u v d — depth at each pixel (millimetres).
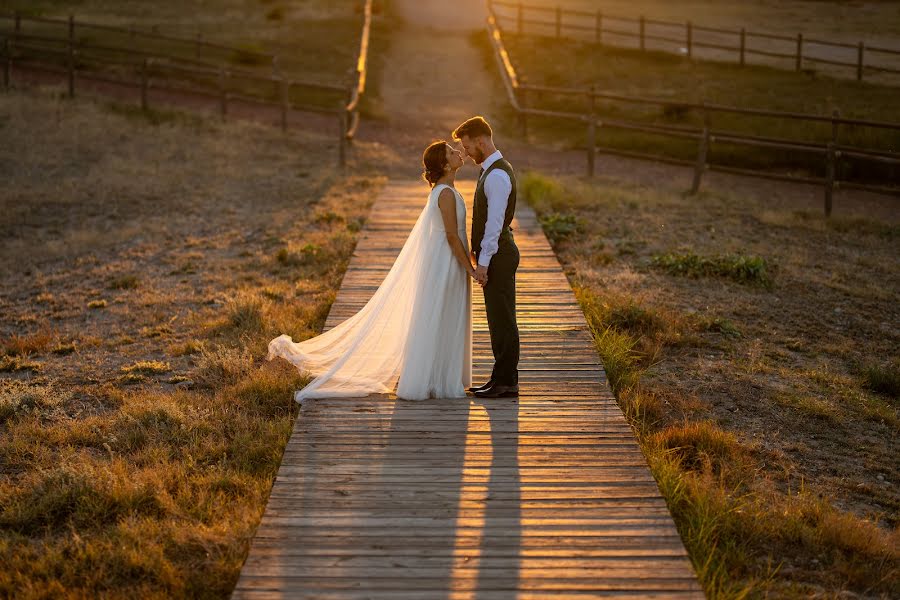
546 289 11477
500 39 37312
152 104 27594
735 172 19109
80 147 22500
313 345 8891
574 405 7656
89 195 18609
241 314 10734
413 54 38812
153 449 7199
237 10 47594
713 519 6008
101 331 10820
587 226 15508
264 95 29500
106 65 31578
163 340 10352
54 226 16609
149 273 13383
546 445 6852
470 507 5898
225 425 7723
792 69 30766
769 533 6133
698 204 18016
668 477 6422
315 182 19562
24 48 30078
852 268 13648
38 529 6156
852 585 5633
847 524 6121
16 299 12383
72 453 7211
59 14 41656
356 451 6738
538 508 5898
